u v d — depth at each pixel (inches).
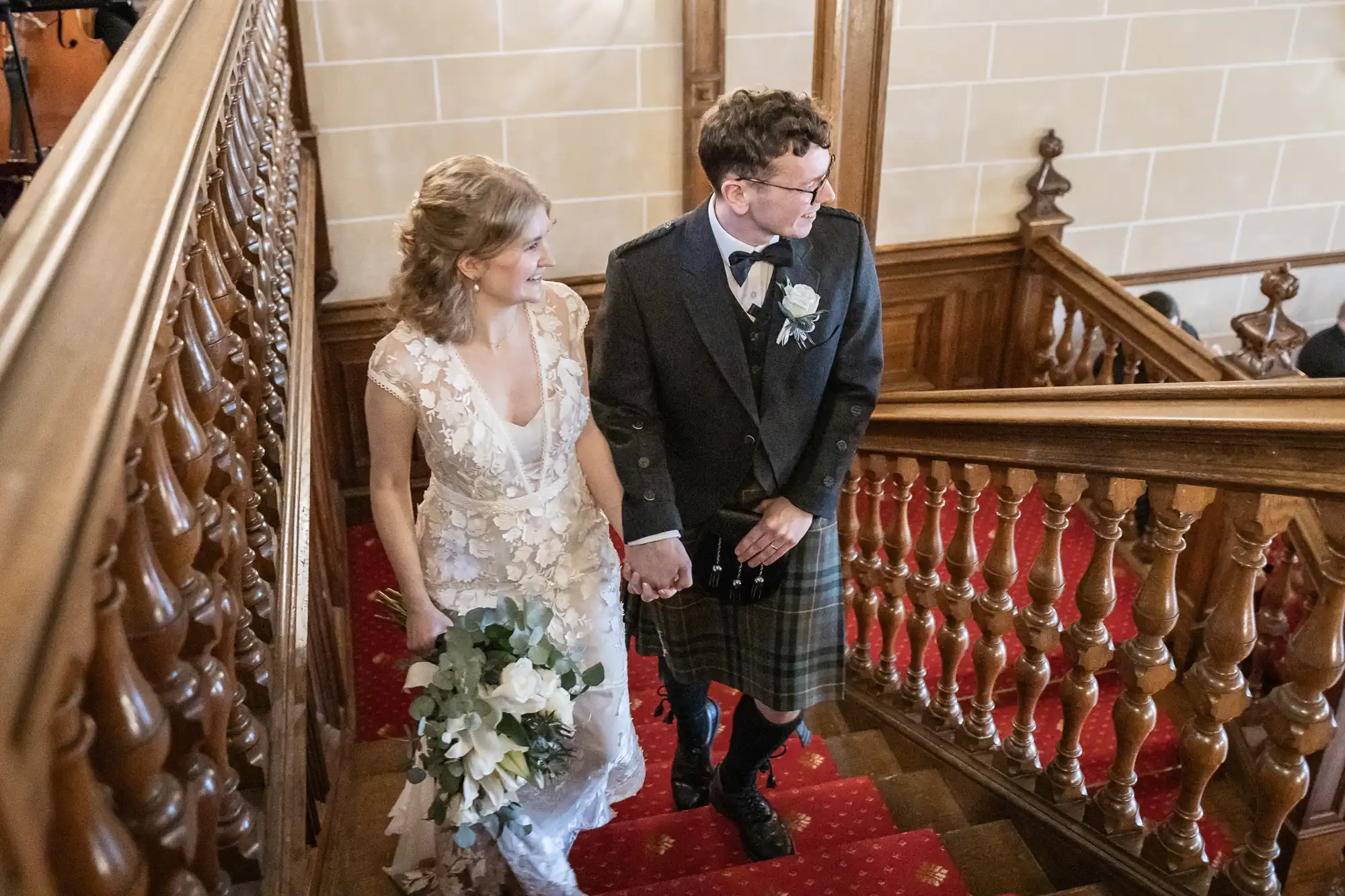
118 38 113.3
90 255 36.3
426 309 70.8
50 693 22.8
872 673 126.0
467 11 171.3
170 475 42.0
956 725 112.3
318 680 89.7
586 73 179.6
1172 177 215.2
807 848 101.0
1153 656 81.0
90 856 30.3
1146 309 185.5
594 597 83.0
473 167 68.2
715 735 110.3
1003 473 93.7
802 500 85.4
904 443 104.0
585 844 101.0
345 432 191.0
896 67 194.5
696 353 83.7
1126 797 87.9
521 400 76.2
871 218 153.3
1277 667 131.9
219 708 45.3
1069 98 203.5
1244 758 134.3
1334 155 219.3
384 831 93.3
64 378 29.5
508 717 70.6
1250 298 231.6
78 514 25.7
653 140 187.2
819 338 82.9
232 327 72.1
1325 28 206.5
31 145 108.0
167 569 42.3
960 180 206.2
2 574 23.1
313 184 161.0
